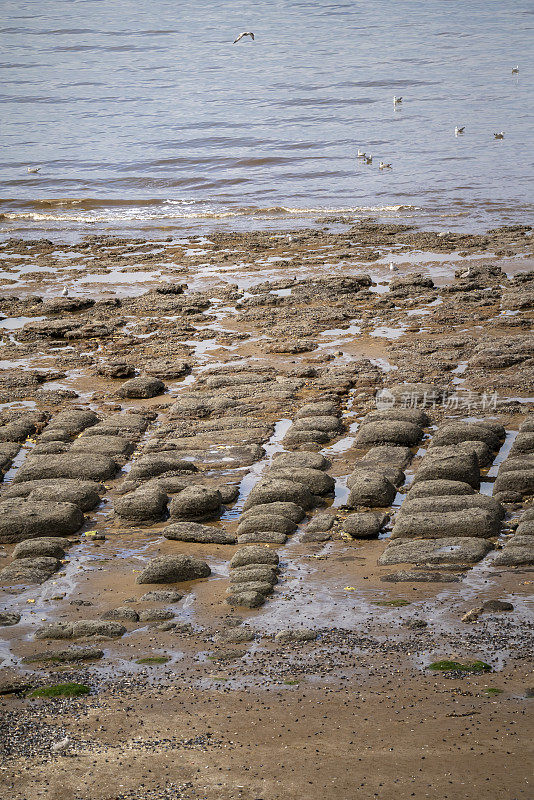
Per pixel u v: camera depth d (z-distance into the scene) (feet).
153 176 200.03
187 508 64.03
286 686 42.24
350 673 43.16
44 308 118.01
